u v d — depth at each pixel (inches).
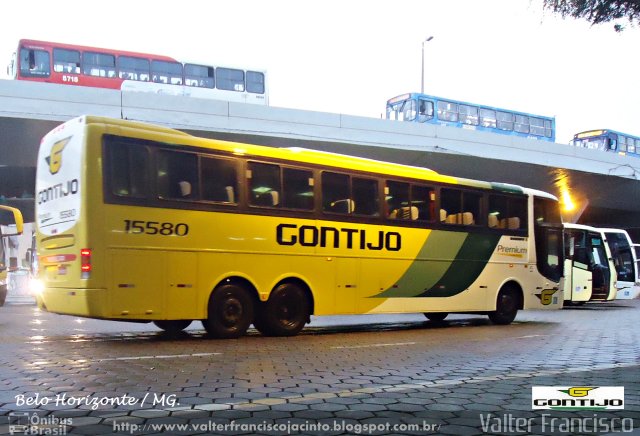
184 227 343.9
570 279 799.1
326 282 399.5
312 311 396.8
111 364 258.5
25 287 1026.1
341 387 218.8
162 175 339.6
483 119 1358.3
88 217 314.2
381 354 309.3
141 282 326.6
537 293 532.1
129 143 330.3
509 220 515.5
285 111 914.1
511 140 1129.4
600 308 824.3
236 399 195.8
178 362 268.5
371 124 983.0
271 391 209.8
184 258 342.3
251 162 374.3
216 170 360.2
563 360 293.7
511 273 510.9
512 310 514.6
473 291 482.0
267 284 374.6
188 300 343.3
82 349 305.3
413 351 323.6
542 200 546.3
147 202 332.5
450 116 1295.5
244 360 279.1
